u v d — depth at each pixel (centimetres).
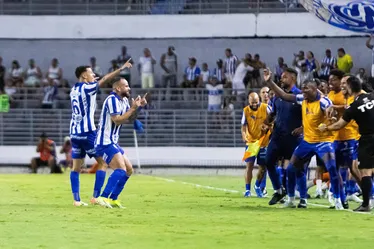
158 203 3634
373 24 6212
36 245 2081
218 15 8256
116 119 3259
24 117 8138
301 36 8138
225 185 5525
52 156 7650
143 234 2328
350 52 8388
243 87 7975
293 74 3456
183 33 8300
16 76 8412
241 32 8212
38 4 8612
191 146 8006
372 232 2425
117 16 8388
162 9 8581
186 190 4809
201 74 8175
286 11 8281
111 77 3316
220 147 7925
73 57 8856
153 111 8038
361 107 3183
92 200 3450
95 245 2088
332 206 3388
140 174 7812
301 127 3412
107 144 3309
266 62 8556
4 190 4612
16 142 8125
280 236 2305
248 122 4269
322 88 3959
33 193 4338
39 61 8881
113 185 3325
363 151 3203
